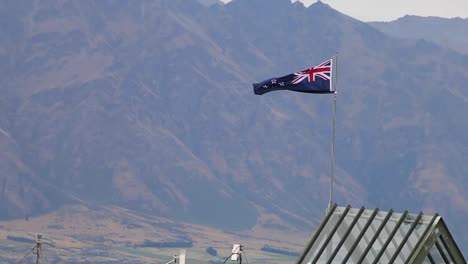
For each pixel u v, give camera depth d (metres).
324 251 74.44
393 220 72.75
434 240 71.25
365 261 72.50
